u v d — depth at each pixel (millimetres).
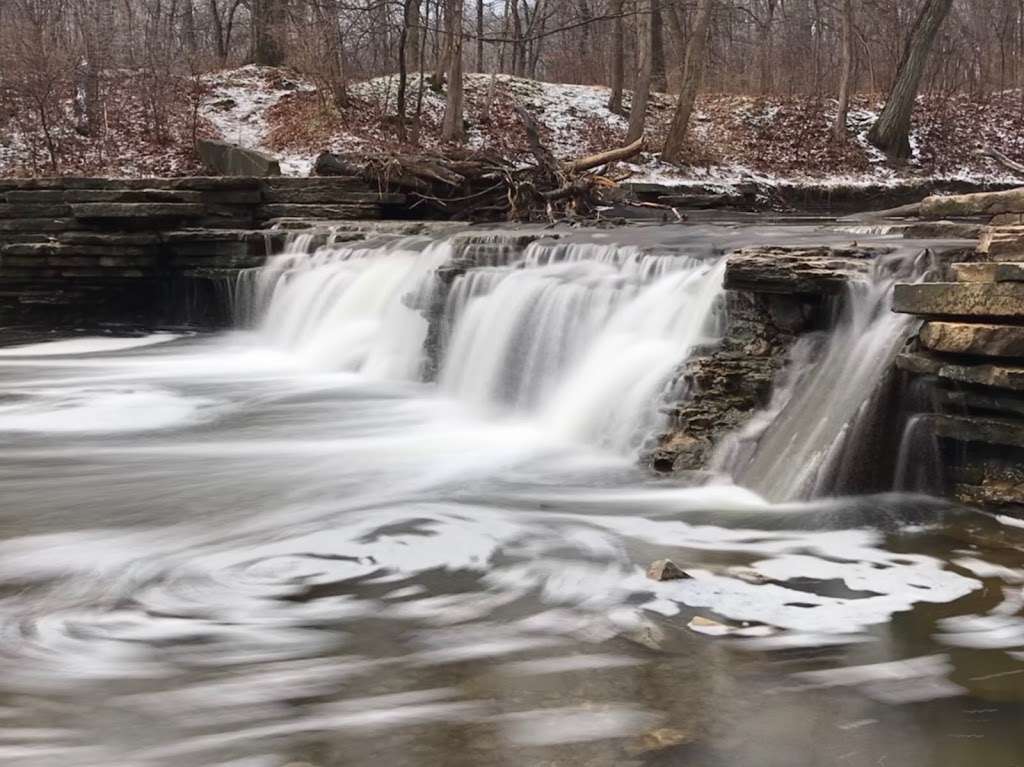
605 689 4281
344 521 6848
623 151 23141
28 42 27156
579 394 9984
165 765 3736
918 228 11773
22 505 7328
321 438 9797
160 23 43312
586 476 8070
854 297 7918
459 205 21922
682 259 10812
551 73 42938
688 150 30172
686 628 4930
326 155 22250
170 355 16016
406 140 27953
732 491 7406
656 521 6719
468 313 12359
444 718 4070
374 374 13883
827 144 31562
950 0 30578
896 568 5707
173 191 19688
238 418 10828
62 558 6090
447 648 4754
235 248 18781
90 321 19828
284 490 7727
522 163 28844
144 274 19422
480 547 6238
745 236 13055
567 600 5328
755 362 8344
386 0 28109
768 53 36719
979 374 6445
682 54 37656
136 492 7691
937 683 4301
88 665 4598
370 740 3895
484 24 43250
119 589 5559
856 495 7023
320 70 29234
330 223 19766
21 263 19266
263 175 23875
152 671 4531
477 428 10266
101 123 27453
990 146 32750
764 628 4910
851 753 3744
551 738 3885
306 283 16734
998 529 6238
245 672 4523
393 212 21688
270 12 34156
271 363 15172
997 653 4590
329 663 4602
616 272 11633
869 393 7070
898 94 31312
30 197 19406
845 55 31359
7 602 5371
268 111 29891
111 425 10445
